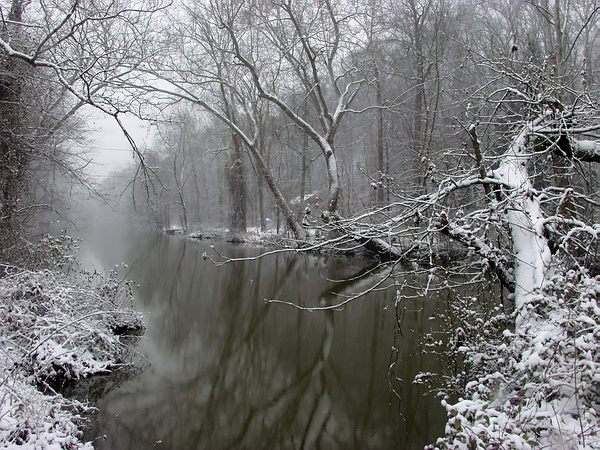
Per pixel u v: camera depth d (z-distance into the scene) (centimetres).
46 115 1038
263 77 2073
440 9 1873
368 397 712
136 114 691
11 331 695
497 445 285
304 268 1827
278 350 955
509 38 1523
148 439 591
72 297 836
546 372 314
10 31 858
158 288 1526
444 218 457
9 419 453
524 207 469
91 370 737
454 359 558
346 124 2936
